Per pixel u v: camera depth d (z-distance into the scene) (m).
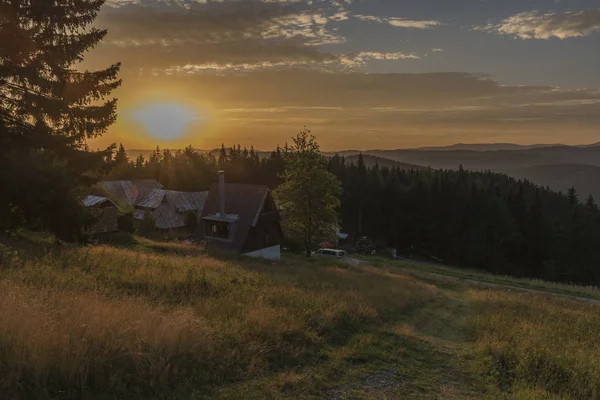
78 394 4.67
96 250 17.25
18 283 8.27
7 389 4.33
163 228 49.47
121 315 6.64
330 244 54.66
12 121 15.19
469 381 7.32
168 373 5.50
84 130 16.42
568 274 65.12
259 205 34.12
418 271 37.69
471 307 17.39
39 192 14.13
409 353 8.60
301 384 6.19
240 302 10.12
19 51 14.30
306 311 10.03
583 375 7.44
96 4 16.34
